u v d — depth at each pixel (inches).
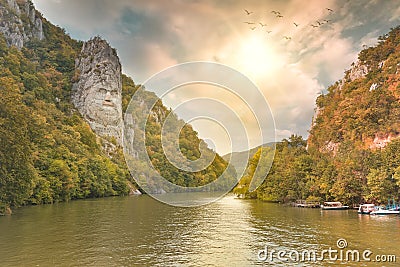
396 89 2618.1
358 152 2094.0
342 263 809.5
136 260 837.8
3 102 1541.6
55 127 3230.8
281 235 1131.3
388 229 1234.6
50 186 2359.7
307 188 2241.6
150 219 1487.5
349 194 1941.4
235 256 871.7
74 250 924.0
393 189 1764.3
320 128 3457.2
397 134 2292.1
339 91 3868.1
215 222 1416.1
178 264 807.7
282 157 2874.0
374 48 3718.0
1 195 1551.4
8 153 1528.1
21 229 1220.5
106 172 3228.3
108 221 1418.6
